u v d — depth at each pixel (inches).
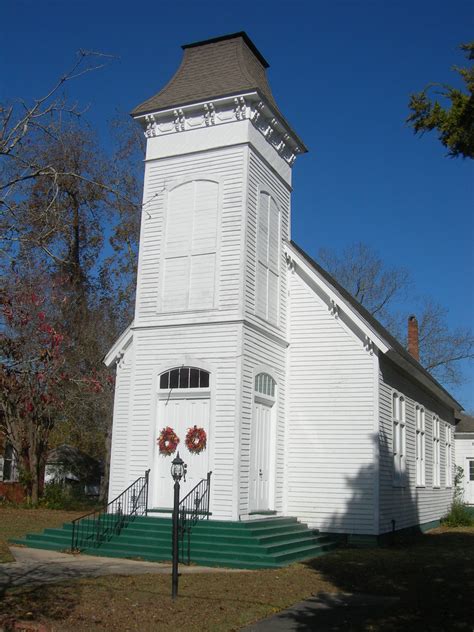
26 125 364.8
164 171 791.7
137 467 724.7
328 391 780.6
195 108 777.6
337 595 462.3
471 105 402.0
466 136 408.8
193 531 639.1
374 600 445.7
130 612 389.4
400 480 848.9
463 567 581.0
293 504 767.1
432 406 1111.0
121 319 1346.0
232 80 783.1
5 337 318.3
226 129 767.7
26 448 1119.6
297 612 410.3
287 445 783.1
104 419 1296.8
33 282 688.4
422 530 957.8
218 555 588.1
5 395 323.6
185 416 717.9
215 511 671.1
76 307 1155.3
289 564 587.5
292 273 824.9
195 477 694.5
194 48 857.5
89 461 1631.4
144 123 812.0
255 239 755.4
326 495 757.3
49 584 461.1
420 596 457.1
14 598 411.8
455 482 1307.8
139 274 775.7
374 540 731.4
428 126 416.5
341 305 782.5
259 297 753.6
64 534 679.7
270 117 792.9
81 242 1213.1
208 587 470.0
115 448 789.9
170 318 745.0
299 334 806.5
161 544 623.2
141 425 734.5
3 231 370.0
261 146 790.5
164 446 714.8
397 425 858.1
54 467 1523.1
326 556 644.1
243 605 420.2
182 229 765.9
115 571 529.7
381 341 756.6
